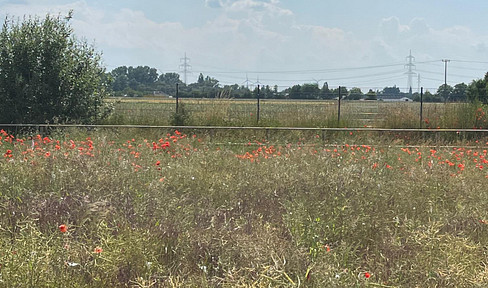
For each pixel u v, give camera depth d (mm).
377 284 4047
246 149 12344
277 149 11305
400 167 8766
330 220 5402
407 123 17641
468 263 4516
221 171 7777
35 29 16562
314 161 8211
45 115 16203
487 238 5367
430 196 6621
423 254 4605
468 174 8102
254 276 4191
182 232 5078
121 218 5258
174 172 7285
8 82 15984
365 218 5434
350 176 6664
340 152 9797
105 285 4152
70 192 6086
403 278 4398
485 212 5965
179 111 17719
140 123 17344
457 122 17625
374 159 8664
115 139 12719
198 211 5844
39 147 9414
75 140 12039
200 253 4805
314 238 4867
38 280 3885
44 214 5441
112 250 4449
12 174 6680
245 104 32469
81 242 4699
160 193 5941
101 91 17531
